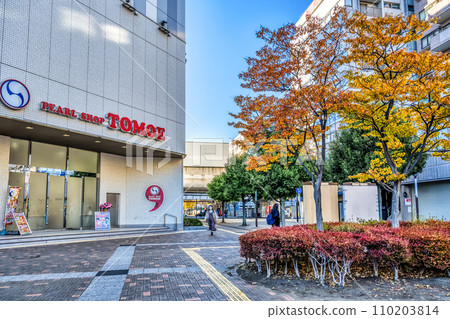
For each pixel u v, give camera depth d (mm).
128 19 16391
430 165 23766
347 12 8383
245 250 6840
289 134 8133
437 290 5301
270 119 8359
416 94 7539
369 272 6336
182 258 9047
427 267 6066
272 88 8664
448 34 22281
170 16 19484
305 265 6719
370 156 17281
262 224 30422
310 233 6492
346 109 8211
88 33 14031
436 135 8562
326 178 21453
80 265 7988
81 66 13547
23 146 14805
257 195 27766
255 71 8422
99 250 10789
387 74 8492
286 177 19547
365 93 8234
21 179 14539
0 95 10516
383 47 8180
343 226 8359
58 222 16234
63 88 12664
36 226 15156
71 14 13289
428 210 24250
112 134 14844
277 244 6160
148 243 12914
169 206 20234
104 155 18672
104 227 16875
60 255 9641
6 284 6066
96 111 14086
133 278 6508
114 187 19031
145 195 19875
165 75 18547
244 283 6113
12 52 10969
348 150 18609
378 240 5836
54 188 16141
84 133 13461
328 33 8445
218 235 16672
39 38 11906
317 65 8336
